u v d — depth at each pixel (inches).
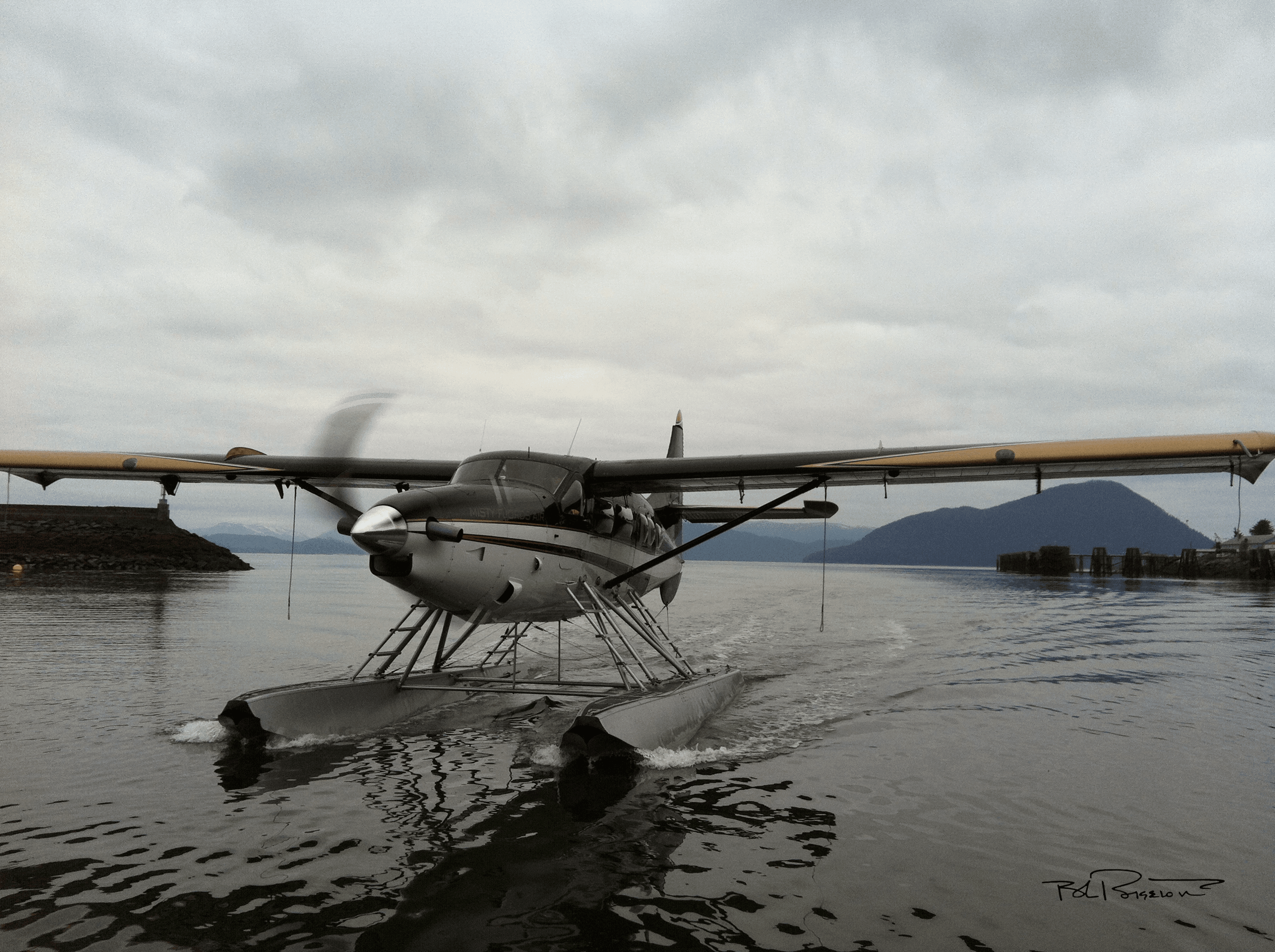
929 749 235.0
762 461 301.3
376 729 261.3
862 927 118.1
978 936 115.5
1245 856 148.6
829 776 204.8
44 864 137.3
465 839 153.8
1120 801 182.7
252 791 183.6
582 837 156.2
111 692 308.8
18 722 254.1
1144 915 123.2
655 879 135.0
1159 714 290.4
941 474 307.3
